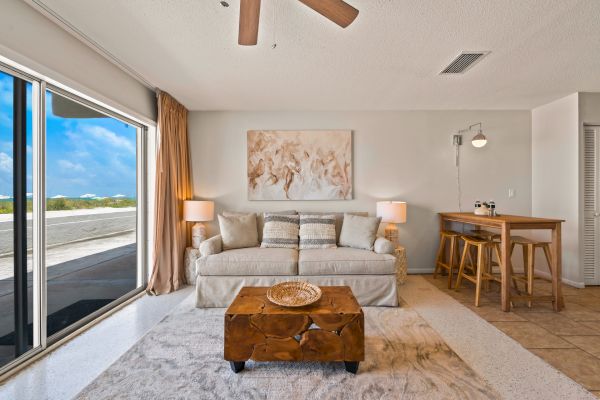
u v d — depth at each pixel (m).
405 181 3.67
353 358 1.56
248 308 1.64
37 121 1.79
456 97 3.21
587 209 3.15
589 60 2.33
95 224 3.11
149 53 2.22
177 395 1.41
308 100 3.29
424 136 3.67
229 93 3.07
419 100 3.30
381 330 2.10
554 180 3.37
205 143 3.63
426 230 3.68
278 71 2.54
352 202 3.67
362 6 1.66
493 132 3.69
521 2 1.63
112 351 1.82
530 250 2.54
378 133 3.67
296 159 3.63
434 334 2.03
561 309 2.47
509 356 1.75
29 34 1.66
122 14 1.74
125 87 2.57
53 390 1.45
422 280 3.37
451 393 1.42
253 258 2.64
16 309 1.72
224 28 1.89
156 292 2.89
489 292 2.92
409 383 1.49
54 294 2.76
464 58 2.30
